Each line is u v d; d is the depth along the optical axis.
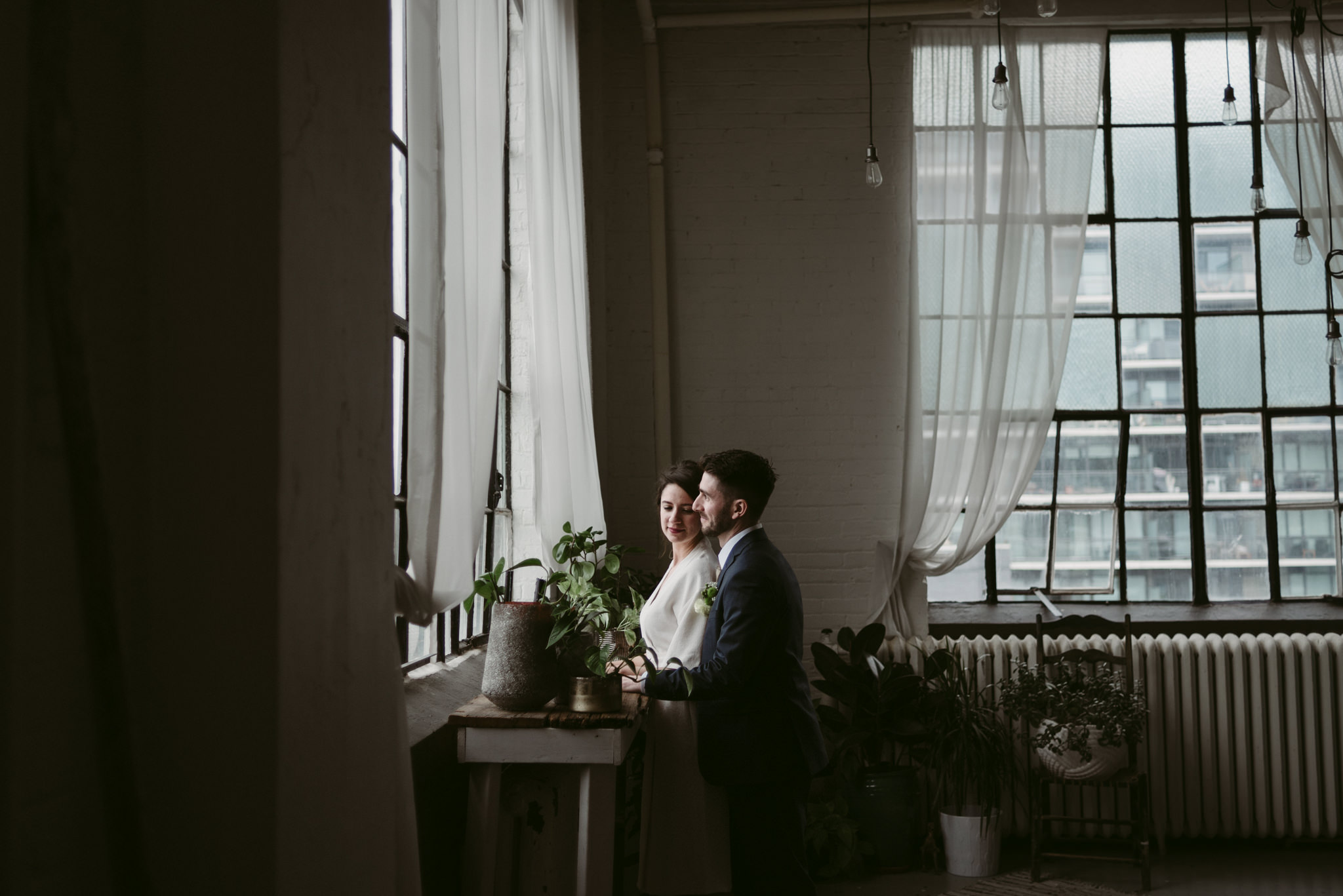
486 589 2.32
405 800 1.28
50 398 0.87
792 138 5.00
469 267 2.27
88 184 0.90
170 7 0.97
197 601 0.95
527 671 2.26
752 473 2.61
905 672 4.29
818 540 4.88
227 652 0.95
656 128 4.93
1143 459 5.06
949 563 4.80
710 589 2.62
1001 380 4.75
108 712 0.90
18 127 0.79
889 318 4.94
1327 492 5.02
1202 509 5.04
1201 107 5.09
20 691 0.82
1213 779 4.43
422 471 1.82
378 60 1.24
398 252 2.45
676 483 2.83
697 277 4.99
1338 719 4.49
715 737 2.48
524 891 2.32
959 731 4.14
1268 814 4.44
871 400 4.92
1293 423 5.03
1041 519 5.06
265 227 0.96
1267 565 5.02
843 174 4.98
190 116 0.97
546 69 3.21
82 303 0.88
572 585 2.34
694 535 2.83
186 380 0.96
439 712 2.39
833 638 4.83
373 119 1.22
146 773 0.93
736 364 4.96
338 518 1.09
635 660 2.74
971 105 4.91
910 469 4.75
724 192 5.00
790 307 4.96
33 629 0.84
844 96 5.00
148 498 0.95
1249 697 4.53
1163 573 5.04
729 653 2.39
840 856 4.04
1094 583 5.04
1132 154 5.11
